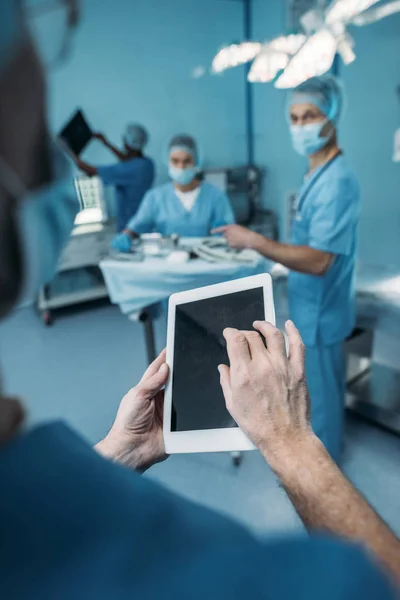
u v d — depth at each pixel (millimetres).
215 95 3785
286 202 3027
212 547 205
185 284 1736
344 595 176
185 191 2150
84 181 3340
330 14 1739
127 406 604
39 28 218
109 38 3262
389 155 2908
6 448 222
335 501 395
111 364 2584
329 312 1437
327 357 1491
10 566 190
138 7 3307
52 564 193
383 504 1519
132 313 1892
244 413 487
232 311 671
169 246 1991
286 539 207
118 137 3488
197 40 3596
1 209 217
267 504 1542
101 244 3281
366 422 1942
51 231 283
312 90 1313
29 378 2451
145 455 615
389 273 1924
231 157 3998
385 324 1686
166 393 633
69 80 3186
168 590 182
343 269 1408
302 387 500
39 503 207
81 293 3289
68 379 2430
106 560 194
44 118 224
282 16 3371
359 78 2932
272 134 3779
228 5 3625
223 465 1731
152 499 234
